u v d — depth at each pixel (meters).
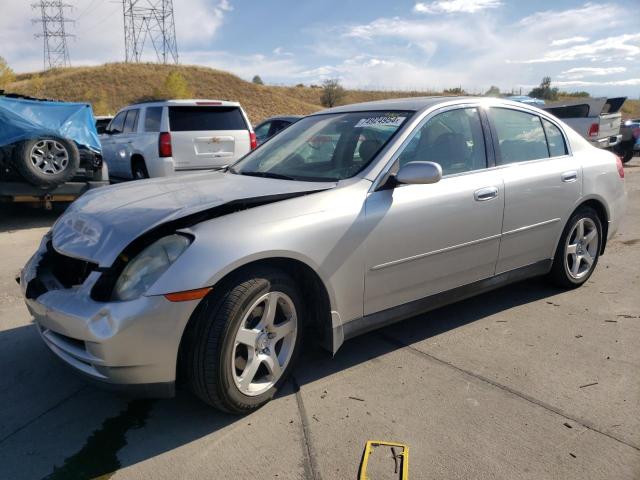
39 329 3.03
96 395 3.11
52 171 7.65
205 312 2.60
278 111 62.06
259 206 2.87
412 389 3.09
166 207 2.90
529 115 4.27
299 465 2.46
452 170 3.63
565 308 4.31
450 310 4.31
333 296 3.04
